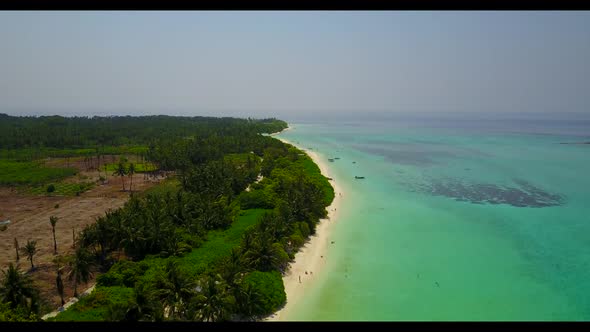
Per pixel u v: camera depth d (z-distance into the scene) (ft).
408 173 616.39
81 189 510.58
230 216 354.13
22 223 380.78
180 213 337.72
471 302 240.12
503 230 358.84
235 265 229.86
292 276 270.05
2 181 540.52
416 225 371.97
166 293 200.23
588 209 421.18
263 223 302.25
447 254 307.37
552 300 242.99
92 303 212.64
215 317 203.51
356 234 347.56
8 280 207.10
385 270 280.31
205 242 304.50
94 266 274.98
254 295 214.90
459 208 426.51
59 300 238.48
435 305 236.63
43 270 277.85
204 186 438.40
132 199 360.48
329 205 428.15
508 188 513.04
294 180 451.94
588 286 259.39
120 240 282.56
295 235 310.65
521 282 264.31
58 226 372.38
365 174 609.83
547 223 377.30
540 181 551.18
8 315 186.50
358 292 250.37
